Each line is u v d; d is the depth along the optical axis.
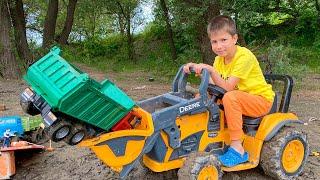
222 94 1.27
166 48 5.37
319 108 2.37
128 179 1.35
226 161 1.24
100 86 1.04
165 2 3.97
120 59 5.49
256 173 1.40
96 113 1.04
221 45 1.26
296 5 4.85
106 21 6.41
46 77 1.01
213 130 1.28
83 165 1.51
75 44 6.24
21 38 4.53
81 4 5.98
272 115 1.33
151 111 1.25
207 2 2.93
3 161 1.33
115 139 1.10
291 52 4.12
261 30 4.75
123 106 1.07
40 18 6.74
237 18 2.98
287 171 1.34
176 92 1.31
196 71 1.25
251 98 1.27
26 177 1.43
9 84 3.22
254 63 1.29
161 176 1.36
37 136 1.52
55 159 1.57
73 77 0.99
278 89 2.72
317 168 1.48
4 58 3.47
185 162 1.17
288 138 1.32
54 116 0.98
